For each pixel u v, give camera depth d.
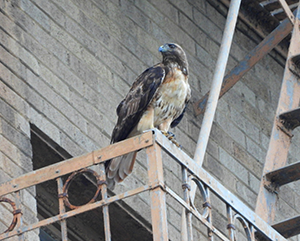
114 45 15.76
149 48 16.42
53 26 14.78
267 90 18.80
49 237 14.16
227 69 17.83
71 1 15.36
